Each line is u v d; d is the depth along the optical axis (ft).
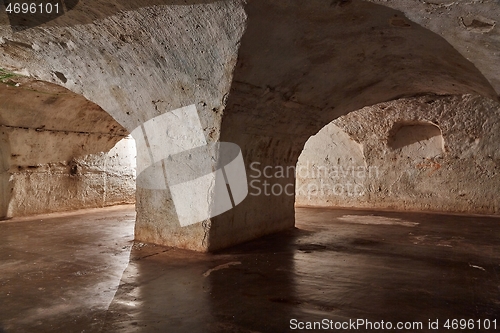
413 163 27.55
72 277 10.92
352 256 13.50
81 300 9.17
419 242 16.03
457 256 13.60
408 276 11.15
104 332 7.48
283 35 10.98
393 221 22.02
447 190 26.55
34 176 23.15
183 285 10.24
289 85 13.99
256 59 11.59
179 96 13.38
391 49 12.67
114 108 15.40
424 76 15.93
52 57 14.56
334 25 10.76
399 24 10.32
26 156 22.61
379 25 10.64
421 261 12.89
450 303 9.04
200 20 10.36
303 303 8.98
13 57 15.17
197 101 13.12
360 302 9.06
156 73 13.05
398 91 18.95
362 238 16.79
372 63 14.01
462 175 26.00
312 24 10.67
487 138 24.90
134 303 8.98
